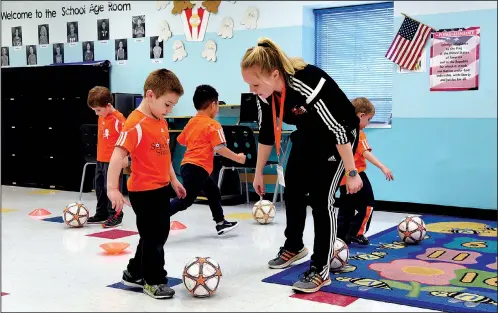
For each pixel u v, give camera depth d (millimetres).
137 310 2381
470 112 4965
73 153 6688
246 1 6031
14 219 4688
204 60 6336
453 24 5000
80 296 2578
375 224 4551
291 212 3045
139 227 2539
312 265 2705
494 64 4848
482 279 2848
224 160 5352
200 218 4773
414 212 5227
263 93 2561
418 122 5207
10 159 7234
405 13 5215
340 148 2516
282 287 2725
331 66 5883
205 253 3465
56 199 5977
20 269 3062
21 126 7090
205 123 3756
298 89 2494
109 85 6984
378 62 5578
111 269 3066
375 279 2840
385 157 5383
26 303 2473
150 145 2459
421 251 3514
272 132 2908
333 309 2396
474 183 4980
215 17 6230
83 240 3842
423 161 5203
